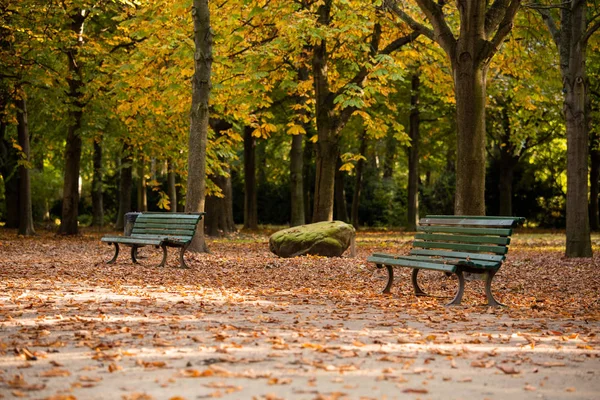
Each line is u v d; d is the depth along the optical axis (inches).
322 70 863.1
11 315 319.6
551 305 399.9
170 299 389.1
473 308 370.9
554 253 864.9
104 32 1179.9
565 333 294.7
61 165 1769.2
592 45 838.5
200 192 735.7
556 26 831.1
